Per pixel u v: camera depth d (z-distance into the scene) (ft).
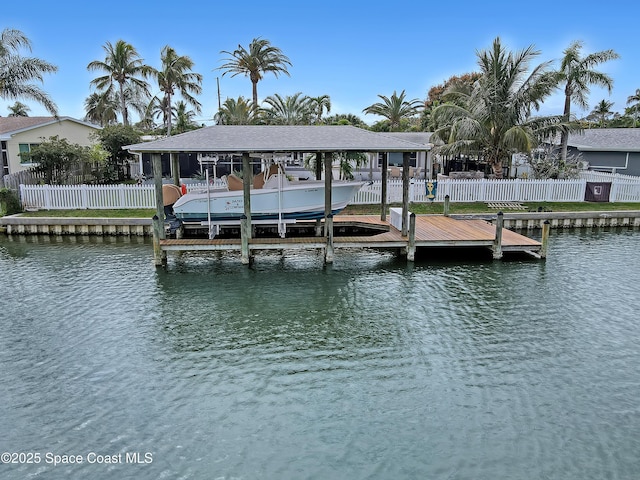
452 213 63.05
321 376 24.76
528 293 37.40
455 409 21.80
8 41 71.97
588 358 26.71
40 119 98.53
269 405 22.16
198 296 37.17
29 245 54.34
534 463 18.37
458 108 77.10
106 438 19.83
